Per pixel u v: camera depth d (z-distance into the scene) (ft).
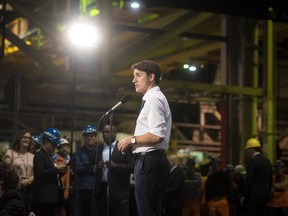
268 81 57.36
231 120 59.67
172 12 64.18
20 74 37.42
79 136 64.49
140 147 21.34
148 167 21.15
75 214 34.58
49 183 31.55
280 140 68.90
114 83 50.01
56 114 71.51
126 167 32.42
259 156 42.57
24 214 24.08
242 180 49.21
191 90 54.24
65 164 34.06
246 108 59.26
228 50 61.31
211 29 68.33
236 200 48.32
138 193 21.40
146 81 21.56
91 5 58.13
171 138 74.28
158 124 20.83
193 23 53.83
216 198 45.44
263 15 46.75
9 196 23.81
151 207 21.27
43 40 68.85
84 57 50.39
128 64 54.44
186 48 71.51
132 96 52.26
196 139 78.33
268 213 47.14
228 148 59.52
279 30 63.82
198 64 76.64
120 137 62.39
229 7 46.47
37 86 69.67
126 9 63.87
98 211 33.81
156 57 72.54
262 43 62.54
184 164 51.19
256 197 42.19
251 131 59.06
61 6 59.16
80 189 34.35
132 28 54.24
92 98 71.41
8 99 37.32
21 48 48.44
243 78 60.34
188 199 46.83
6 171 24.14
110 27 49.21
